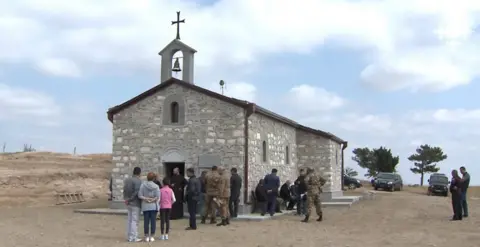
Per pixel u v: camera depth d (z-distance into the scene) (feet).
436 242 43.06
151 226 43.32
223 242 42.60
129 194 43.01
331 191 85.92
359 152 210.18
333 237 45.73
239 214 62.03
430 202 84.38
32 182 99.91
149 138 67.67
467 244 42.06
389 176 141.38
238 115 64.34
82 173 116.16
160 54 71.36
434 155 219.61
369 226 54.49
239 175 63.21
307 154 88.12
